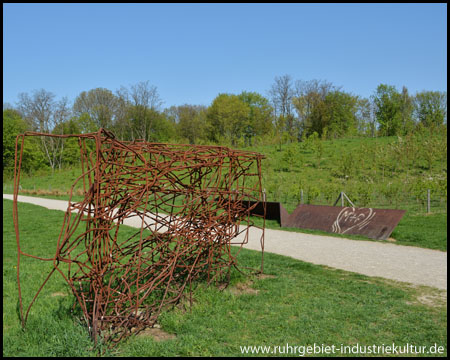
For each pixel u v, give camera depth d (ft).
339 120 188.85
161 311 18.25
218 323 16.96
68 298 19.84
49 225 48.16
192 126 202.59
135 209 16.55
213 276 22.33
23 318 16.81
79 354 14.06
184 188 19.86
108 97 197.06
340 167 90.79
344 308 18.72
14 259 29.53
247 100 220.84
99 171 14.99
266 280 23.29
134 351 14.43
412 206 54.24
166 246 19.33
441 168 82.53
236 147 142.72
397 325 16.84
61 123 186.91
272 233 42.50
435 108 162.81
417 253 31.91
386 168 87.66
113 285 20.33
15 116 189.16
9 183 146.00
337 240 38.06
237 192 22.24
